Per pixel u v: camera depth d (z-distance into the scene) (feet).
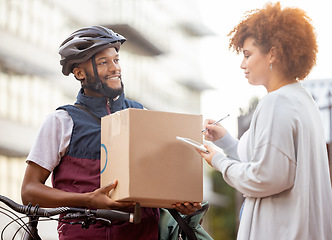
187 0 88.38
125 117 10.11
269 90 10.09
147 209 11.21
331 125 22.27
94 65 11.44
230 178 9.59
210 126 11.57
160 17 86.48
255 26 9.99
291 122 9.34
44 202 10.75
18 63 63.57
